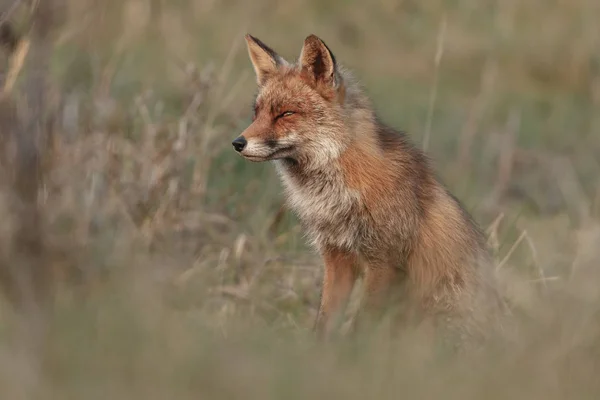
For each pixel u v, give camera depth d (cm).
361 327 986
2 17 1152
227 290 1119
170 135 1363
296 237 1358
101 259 956
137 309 808
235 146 1100
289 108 1115
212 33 2317
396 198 1104
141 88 1786
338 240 1136
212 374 697
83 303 829
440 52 1497
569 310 894
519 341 866
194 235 1288
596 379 774
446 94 2294
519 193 1878
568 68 2442
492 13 2620
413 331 988
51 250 909
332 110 1114
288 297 1188
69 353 720
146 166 1314
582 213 1595
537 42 2503
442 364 809
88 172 1227
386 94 2248
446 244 1127
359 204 1105
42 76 1039
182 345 748
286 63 1176
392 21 2573
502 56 2467
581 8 2617
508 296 1148
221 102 1588
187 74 1541
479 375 763
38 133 1000
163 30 2214
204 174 1370
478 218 1634
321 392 693
